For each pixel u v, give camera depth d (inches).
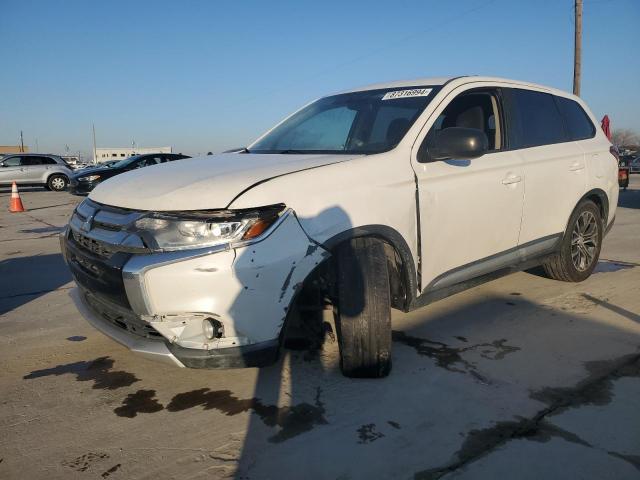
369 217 113.0
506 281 193.8
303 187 106.6
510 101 159.3
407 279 123.3
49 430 100.1
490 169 142.6
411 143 127.6
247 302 97.7
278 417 102.6
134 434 98.1
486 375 118.4
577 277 184.4
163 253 96.9
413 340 139.3
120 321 109.1
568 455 88.9
